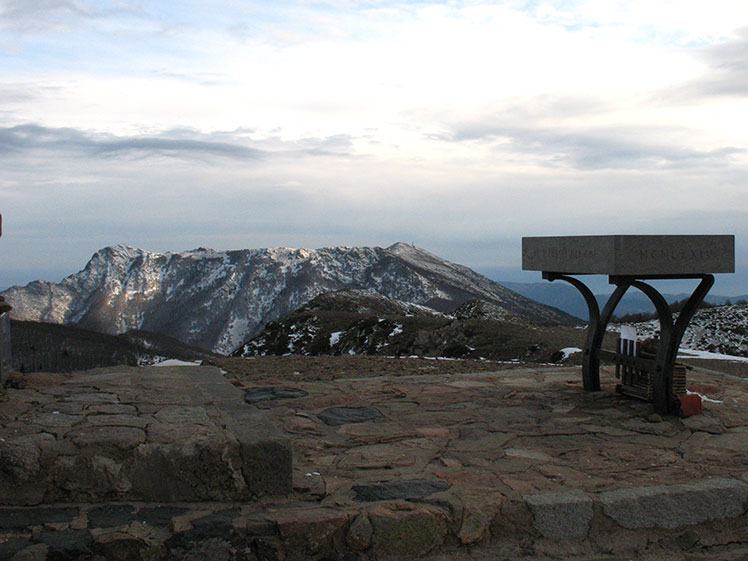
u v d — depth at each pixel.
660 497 3.82
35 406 4.47
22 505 3.43
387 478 4.08
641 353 6.39
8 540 3.08
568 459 4.58
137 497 3.55
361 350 21.14
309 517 3.36
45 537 3.11
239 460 3.65
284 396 6.70
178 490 3.58
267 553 3.25
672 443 5.02
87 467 3.51
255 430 3.91
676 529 3.79
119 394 5.00
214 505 3.56
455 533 3.50
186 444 3.62
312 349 23.62
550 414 5.91
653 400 6.00
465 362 9.66
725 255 5.72
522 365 9.30
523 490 3.86
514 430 5.35
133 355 23.53
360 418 5.76
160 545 3.15
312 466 4.32
